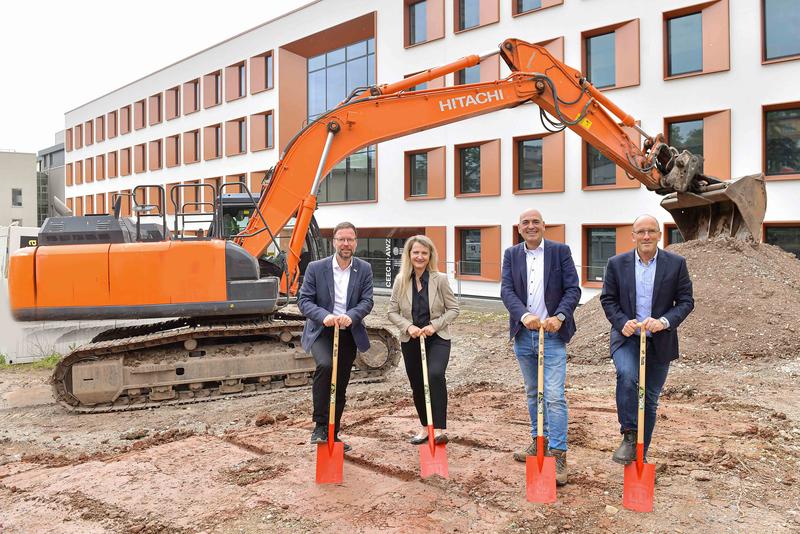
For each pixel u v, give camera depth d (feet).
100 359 23.50
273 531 11.78
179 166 108.88
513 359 31.37
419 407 16.12
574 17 56.65
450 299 15.69
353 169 77.87
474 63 28.89
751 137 47.50
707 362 26.81
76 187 147.02
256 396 25.04
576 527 11.73
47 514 12.96
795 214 45.78
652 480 12.38
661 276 13.50
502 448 16.29
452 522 12.00
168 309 23.32
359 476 14.58
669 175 32.78
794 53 45.93
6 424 21.72
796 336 27.81
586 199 56.65
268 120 90.02
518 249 14.89
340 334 15.52
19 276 22.70
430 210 68.90
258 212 25.62
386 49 72.49
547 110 30.58
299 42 82.99
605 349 29.37
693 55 51.11
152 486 14.29
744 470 14.38
